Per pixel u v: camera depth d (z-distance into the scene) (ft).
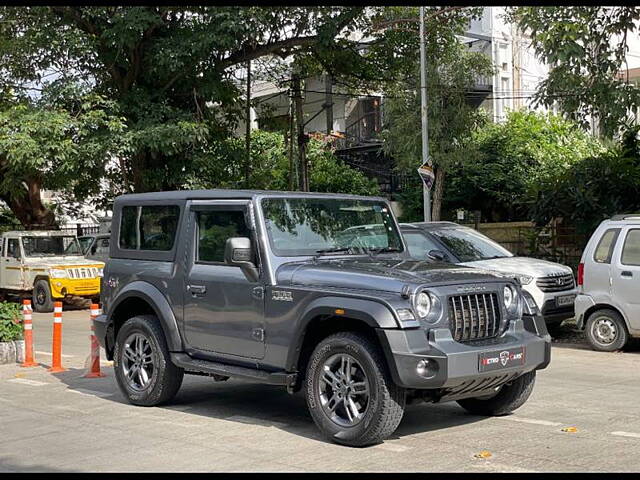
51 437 24.44
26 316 39.32
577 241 64.34
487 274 24.32
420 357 21.36
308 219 26.37
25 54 74.54
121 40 71.15
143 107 75.61
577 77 54.03
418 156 82.28
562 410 27.17
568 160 94.32
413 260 26.30
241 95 93.66
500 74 110.83
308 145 111.24
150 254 28.94
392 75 86.89
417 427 24.80
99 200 90.74
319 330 24.09
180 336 27.63
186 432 24.61
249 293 25.17
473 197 96.94
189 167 80.23
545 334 24.95
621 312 40.93
